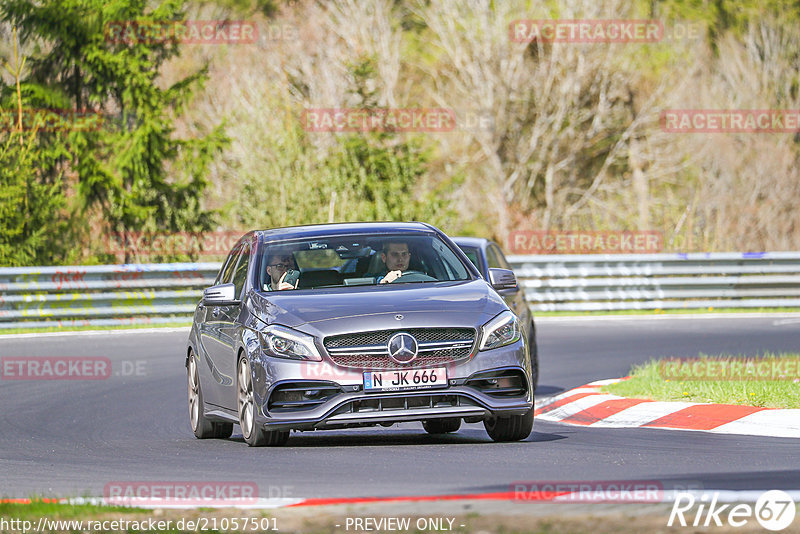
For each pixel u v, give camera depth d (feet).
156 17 370.12
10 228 321.93
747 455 101.96
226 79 500.74
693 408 132.87
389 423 109.81
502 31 506.48
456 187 496.64
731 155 517.55
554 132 503.61
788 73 544.21
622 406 140.46
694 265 303.48
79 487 93.50
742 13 558.56
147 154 364.99
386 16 514.27
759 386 140.77
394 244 123.24
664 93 515.09
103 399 170.91
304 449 111.55
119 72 362.33
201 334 130.11
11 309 261.24
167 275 276.21
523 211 510.58
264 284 119.65
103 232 362.94
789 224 516.32
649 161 513.04
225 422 129.59
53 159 358.64
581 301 300.61
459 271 122.42
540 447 109.81
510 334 111.96
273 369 108.78
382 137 398.21
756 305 304.30
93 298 266.98
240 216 377.71
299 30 499.10
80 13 363.35
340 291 116.16
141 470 102.68
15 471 106.52
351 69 434.30
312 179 362.12
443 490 84.53
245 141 379.35
